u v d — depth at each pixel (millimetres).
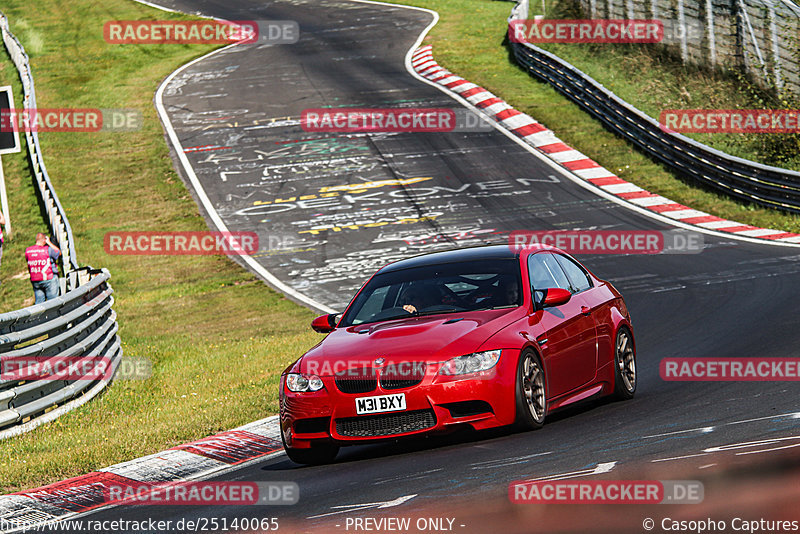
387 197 102000
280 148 123312
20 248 98500
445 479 21641
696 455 20000
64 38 198500
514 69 150375
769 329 42812
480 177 105938
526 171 106625
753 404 26797
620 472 19359
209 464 30062
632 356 33094
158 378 46406
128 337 61781
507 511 17375
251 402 38094
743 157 102562
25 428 37375
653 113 120000
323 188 107188
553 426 27672
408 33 183875
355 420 25891
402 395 25344
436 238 87062
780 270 61375
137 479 28766
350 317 29984
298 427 26734
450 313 28547
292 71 162875
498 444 25422
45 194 104938
